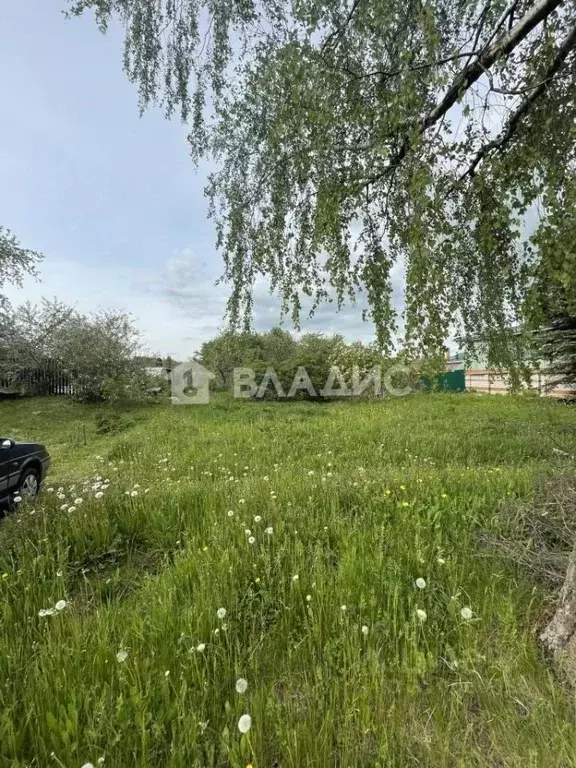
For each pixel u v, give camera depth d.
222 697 1.59
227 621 1.97
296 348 19.56
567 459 4.13
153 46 3.28
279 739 1.36
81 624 2.04
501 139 2.78
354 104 2.62
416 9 2.40
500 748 1.34
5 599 2.25
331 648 1.81
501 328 3.38
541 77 2.52
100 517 3.37
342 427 8.89
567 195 2.30
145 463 6.36
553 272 2.43
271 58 2.98
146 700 1.50
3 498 4.50
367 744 1.34
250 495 3.79
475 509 3.30
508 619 1.93
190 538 3.12
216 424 9.97
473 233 3.08
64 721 1.42
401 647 1.86
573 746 1.29
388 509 3.40
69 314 16.45
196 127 3.59
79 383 15.10
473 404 12.92
